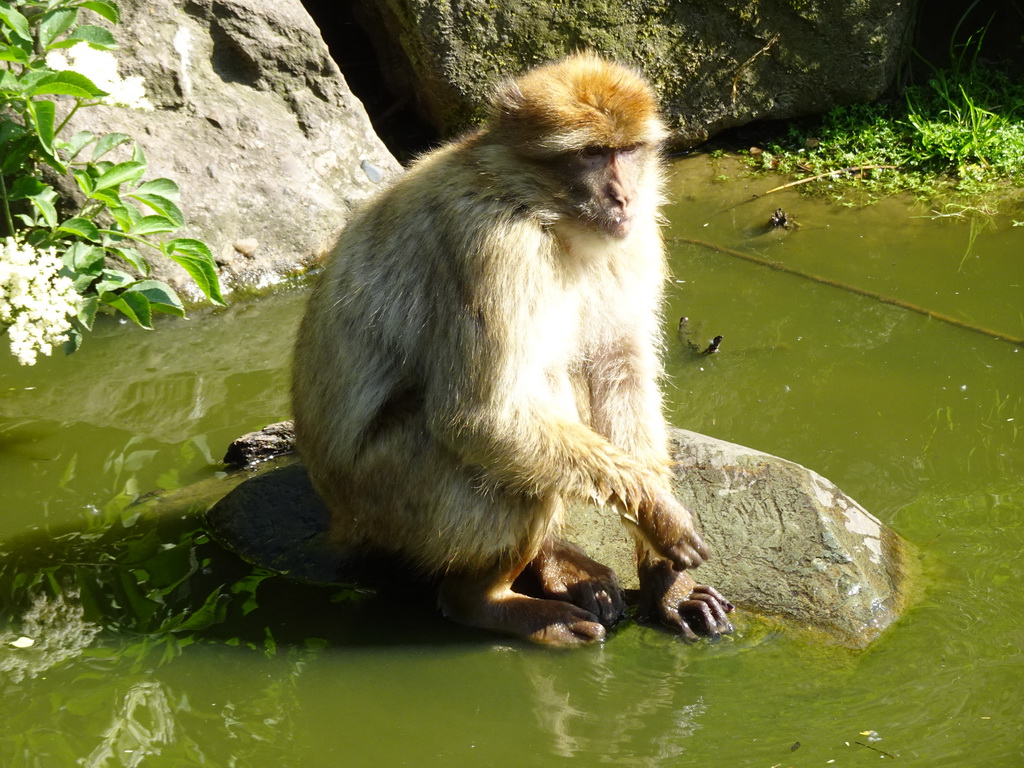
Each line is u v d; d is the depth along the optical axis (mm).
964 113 5055
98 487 3766
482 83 4848
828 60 5055
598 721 3328
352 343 3488
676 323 4172
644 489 3420
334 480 3535
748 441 3840
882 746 3260
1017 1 5598
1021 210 4547
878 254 4410
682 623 3457
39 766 3277
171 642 3469
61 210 4188
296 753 3287
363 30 5258
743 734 3293
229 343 4176
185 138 4383
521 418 3402
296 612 3521
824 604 3465
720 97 5047
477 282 3400
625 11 4898
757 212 4625
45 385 4023
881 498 3701
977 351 4059
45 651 3451
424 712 3350
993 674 3357
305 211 4441
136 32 4371
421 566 3523
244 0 4461
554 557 3545
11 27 3973
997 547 3590
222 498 3705
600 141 3432
